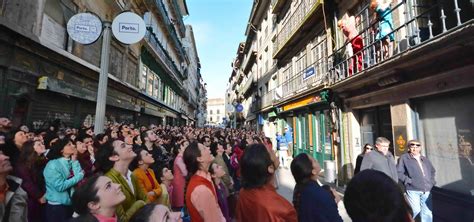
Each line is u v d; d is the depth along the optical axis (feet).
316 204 7.07
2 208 7.34
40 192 10.91
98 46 31.04
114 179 7.84
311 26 36.22
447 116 16.14
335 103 28.63
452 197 15.53
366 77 20.18
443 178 16.49
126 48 40.40
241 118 120.47
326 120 32.99
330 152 31.42
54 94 21.74
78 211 5.40
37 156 11.28
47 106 20.95
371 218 3.97
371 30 23.48
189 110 140.36
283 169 37.78
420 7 17.69
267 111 65.46
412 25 17.90
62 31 23.61
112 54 35.06
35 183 11.02
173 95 87.20
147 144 17.16
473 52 12.85
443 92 15.90
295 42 42.93
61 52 21.49
